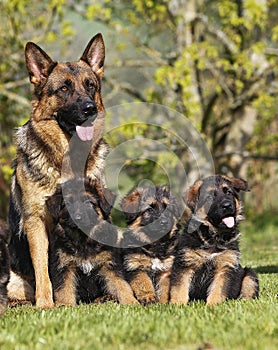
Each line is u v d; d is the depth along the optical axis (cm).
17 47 2378
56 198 1109
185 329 802
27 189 1139
